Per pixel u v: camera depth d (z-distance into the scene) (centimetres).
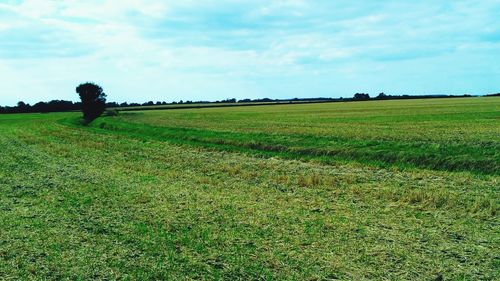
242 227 1187
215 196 1573
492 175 1805
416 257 951
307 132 3625
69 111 14450
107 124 5925
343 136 3169
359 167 2130
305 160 2394
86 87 8025
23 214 1365
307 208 1386
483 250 985
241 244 1053
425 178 1806
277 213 1325
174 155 2773
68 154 2945
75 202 1512
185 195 1596
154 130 4547
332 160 2331
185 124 5238
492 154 2055
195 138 3662
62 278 877
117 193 1642
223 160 2497
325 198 1520
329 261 938
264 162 2394
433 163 2070
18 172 2211
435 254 966
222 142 3350
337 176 1898
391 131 3522
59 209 1419
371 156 2350
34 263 956
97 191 1688
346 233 1122
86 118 8188
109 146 3409
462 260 930
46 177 2044
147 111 10638
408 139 2861
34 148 3419
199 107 13350
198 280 855
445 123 4272
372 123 4538
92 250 1027
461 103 9631
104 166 2362
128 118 7300
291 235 1113
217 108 11944
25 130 5706
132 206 1441
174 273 888
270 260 948
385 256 959
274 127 4331
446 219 1230
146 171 2158
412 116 5584
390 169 2030
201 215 1315
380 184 1716
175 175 2027
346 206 1401
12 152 3159
